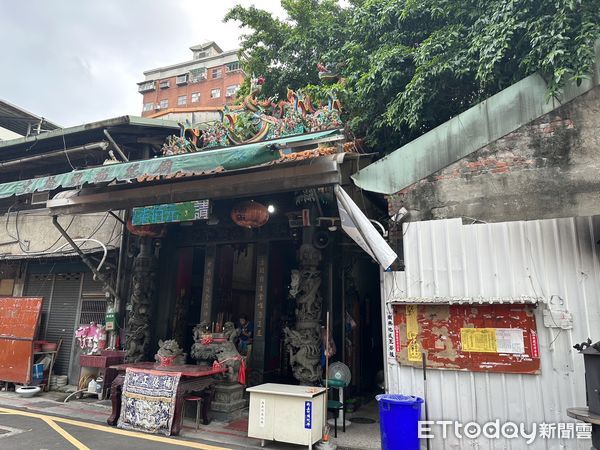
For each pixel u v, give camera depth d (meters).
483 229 6.15
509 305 5.82
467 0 7.95
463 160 6.57
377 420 8.19
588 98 6.13
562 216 5.95
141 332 10.01
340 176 6.70
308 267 8.45
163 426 7.09
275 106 8.73
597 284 5.53
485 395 5.79
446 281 6.19
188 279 11.40
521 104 6.43
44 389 10.76
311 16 12.78
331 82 8.95
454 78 7.99
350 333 9.68
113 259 11.41
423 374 6.08
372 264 12.17
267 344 9.58
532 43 6.52
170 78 45.44
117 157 11.73
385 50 8.91
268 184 7.16
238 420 8.02
